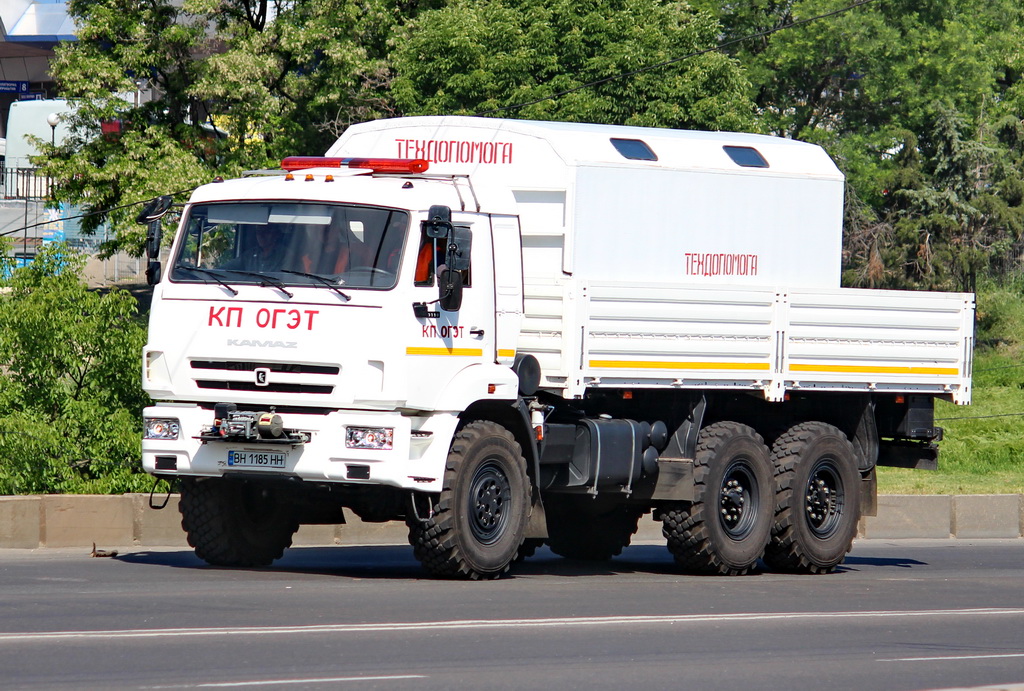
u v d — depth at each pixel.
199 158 119.06
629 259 48.69
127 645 27.36
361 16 120.56
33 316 62.69
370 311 39.47
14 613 31.31
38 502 50.75
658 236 49.44
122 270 143.88
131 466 63.56
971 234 162.38
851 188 160.88
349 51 117.31
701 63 117.25
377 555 53.41
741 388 49.31
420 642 29.22
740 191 51.72
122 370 65.25
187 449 40.62
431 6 129.12
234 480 42.91
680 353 47.31
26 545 50.28
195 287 41.06
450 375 40.97
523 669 26.83
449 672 26.09
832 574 52.19
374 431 39.09
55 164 118.31
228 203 41.81
